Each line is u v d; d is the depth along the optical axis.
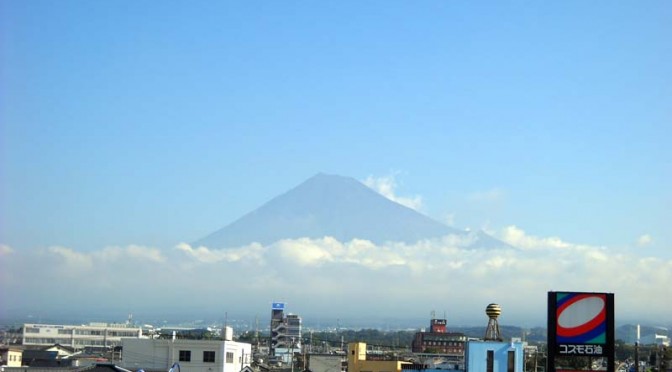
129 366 121.50
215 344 123.12
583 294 76.25
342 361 149.00
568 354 75.69
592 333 75.88
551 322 76.12
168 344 123.00
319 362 143.75
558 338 75.88
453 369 107.44
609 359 75.69
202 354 122.94
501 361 102.25
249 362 135.00
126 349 123.44
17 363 144.38
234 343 127.69
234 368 127.62
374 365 109.88
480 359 102.12
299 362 169.12
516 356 102.44
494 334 108.50
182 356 122.88
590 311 76.12
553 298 76.31
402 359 118.25
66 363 144.62
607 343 75.81
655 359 140.62
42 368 108.12
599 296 76.31
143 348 123.31
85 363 144.50
